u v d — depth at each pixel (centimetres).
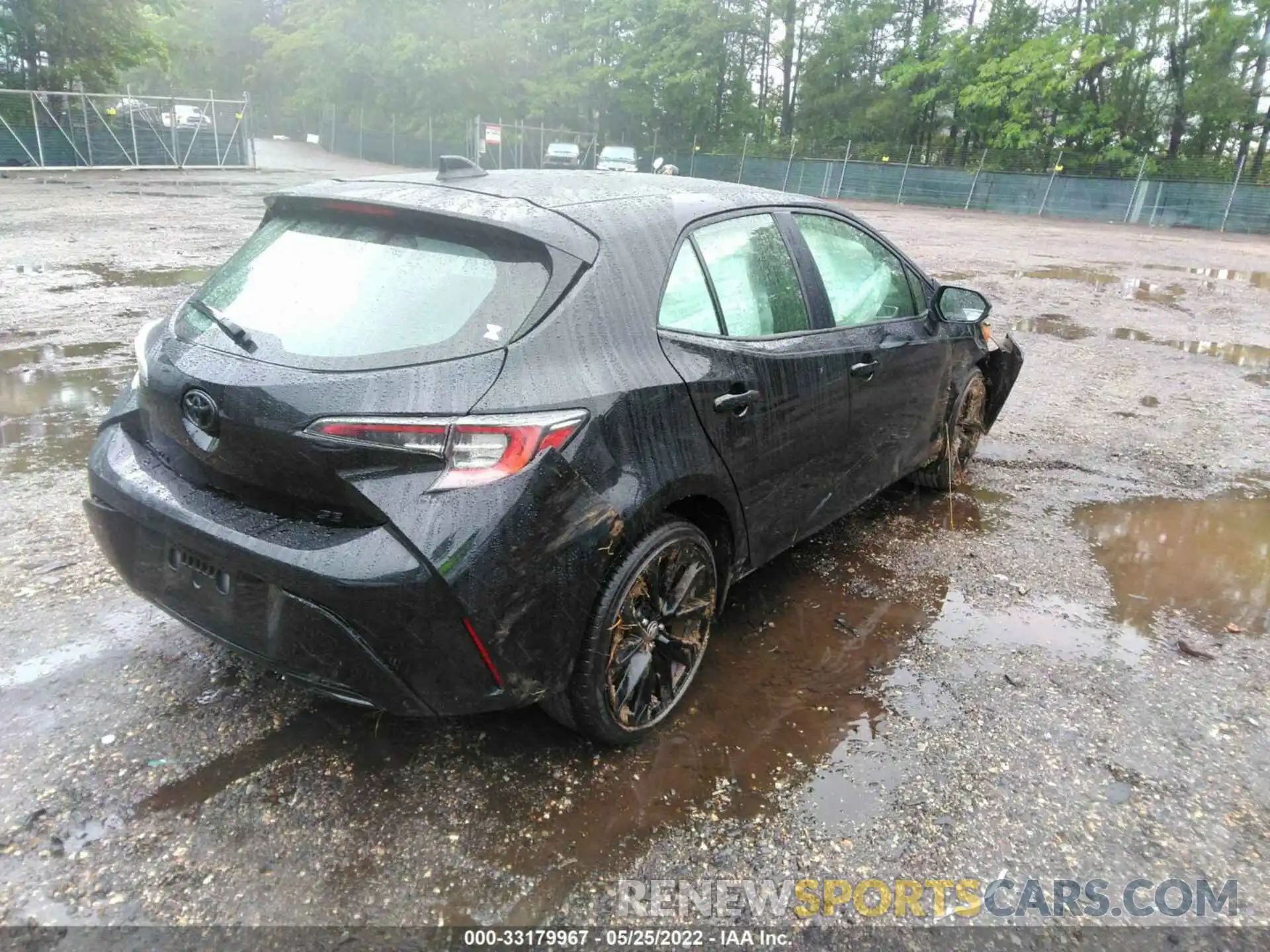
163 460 256
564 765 266
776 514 331
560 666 244
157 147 2911
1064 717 303
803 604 372
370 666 222
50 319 775
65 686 288
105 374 623
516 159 4369
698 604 290
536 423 225
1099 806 262
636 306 265
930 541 438
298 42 5069
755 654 334
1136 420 644
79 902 211
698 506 294
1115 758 283
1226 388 741
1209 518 476
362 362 225
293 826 237
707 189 332
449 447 216
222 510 236
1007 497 497
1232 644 354
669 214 294
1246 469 550
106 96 2733
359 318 238
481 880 225
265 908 213
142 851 227
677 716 293
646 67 4328
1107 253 1842
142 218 1532
